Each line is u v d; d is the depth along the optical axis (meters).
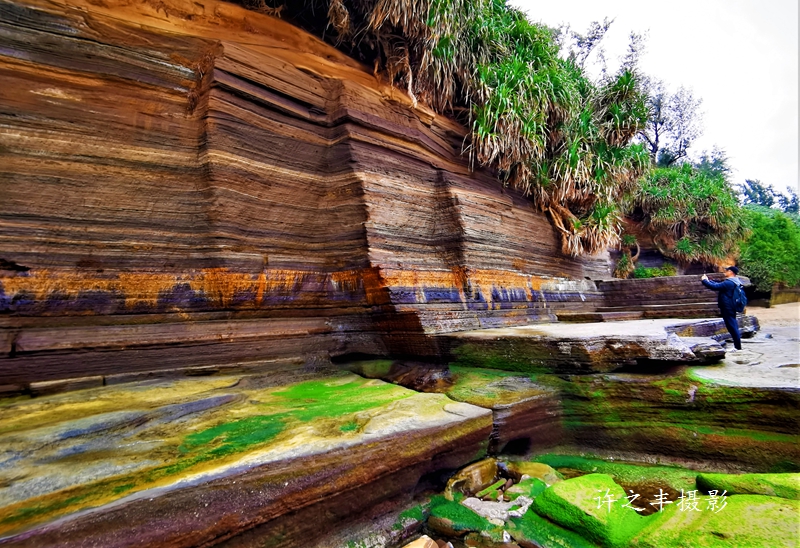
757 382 3.62
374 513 2.68
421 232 6.21
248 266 4.74
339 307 5.53
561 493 2.88
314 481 2.35
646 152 10.02
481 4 7.12
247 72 4.75
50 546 1.62
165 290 4.25
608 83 9.90
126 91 4.28
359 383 4.51
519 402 3.91
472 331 5.63
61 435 2.55
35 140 3.74
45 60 3.87
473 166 7.10
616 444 3.96
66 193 3.84
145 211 4.24
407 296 5.30
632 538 2.48
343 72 5.85
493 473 3.52
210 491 2.04
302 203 5.36
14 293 3.49
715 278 10.68
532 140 7.46
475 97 7.26
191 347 4.28
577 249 8.84
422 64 6.14
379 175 5.67
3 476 2.05
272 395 3.89
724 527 2.33
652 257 16.41
